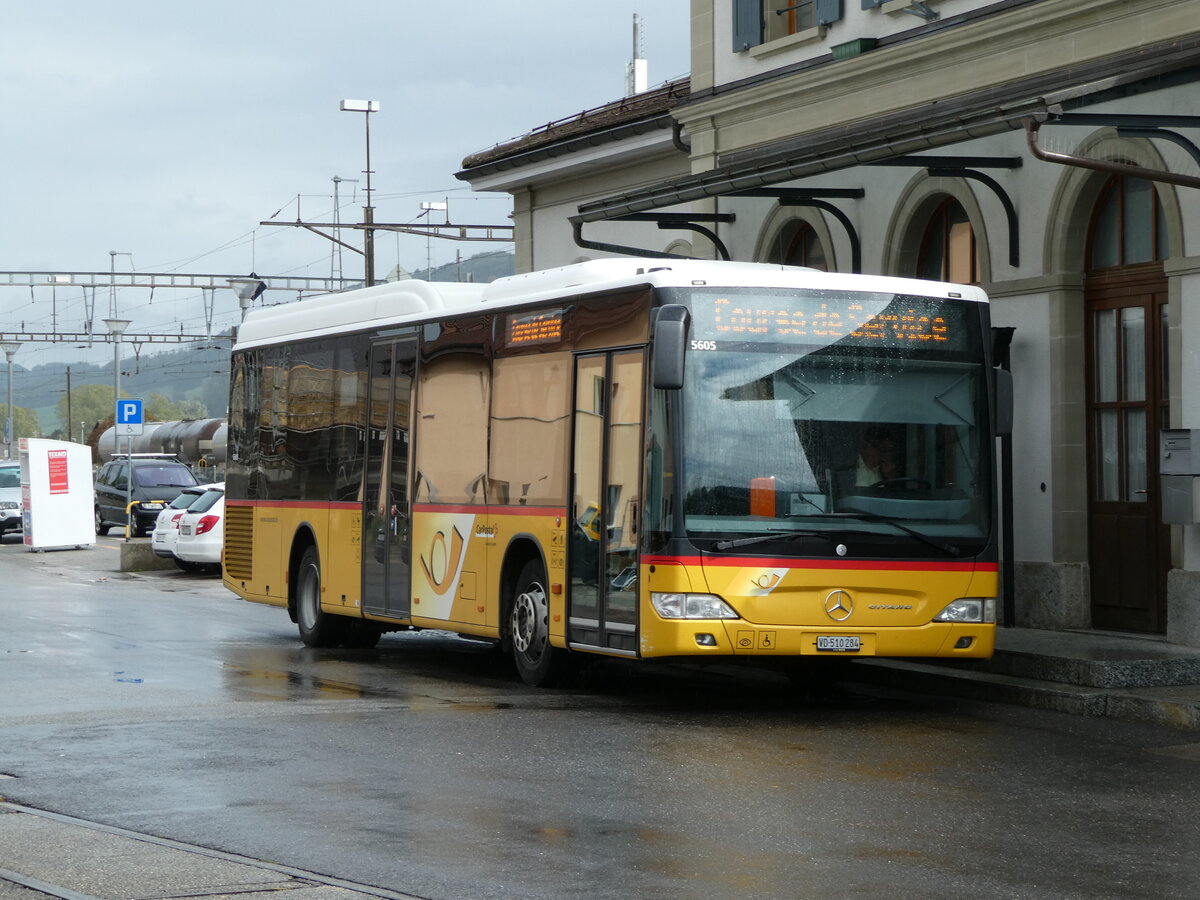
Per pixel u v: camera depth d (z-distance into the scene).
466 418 16.38
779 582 13.30
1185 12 16.45
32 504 41.72
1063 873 7.93
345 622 19.31
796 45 22.03
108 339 70.50
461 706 13.77
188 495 34.75
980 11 18.73
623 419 13.88
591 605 14.24
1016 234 18.55
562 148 28.70
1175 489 16.27
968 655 13.83
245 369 21.91
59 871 7.85
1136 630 17.47
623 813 9.27
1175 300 16.61
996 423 14.09
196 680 15.59
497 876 7.78
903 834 8.77
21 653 17.94
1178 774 10.80
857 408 13.68
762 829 8.86
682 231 26.81
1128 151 17.16
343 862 8.08
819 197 20.80
